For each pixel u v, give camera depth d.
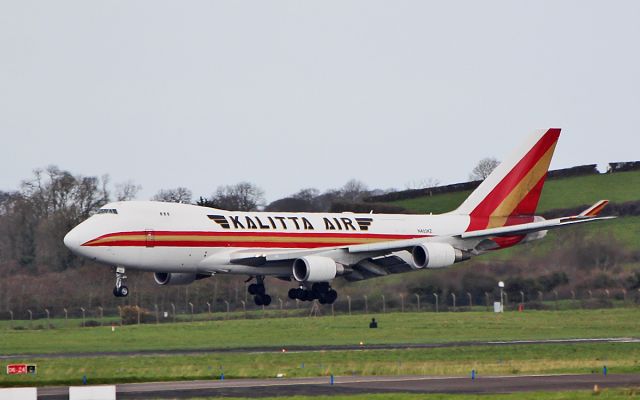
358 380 156.00
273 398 133.62
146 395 139.75
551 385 145.62
